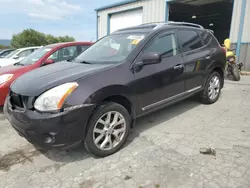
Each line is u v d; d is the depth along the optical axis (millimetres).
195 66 3906
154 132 3328
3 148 2996
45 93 2318
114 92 2635
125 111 2807
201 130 3354
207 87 4391
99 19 15445
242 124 3545
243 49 9125
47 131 2242
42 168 2518
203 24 24328
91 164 2559
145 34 3316
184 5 13930
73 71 2760
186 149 2799
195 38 4098
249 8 8680
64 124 2268
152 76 3098
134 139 3119
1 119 4105
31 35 36156
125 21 13703
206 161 2516
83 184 2215
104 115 2598
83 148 2943
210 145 2879
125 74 2791
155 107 3279
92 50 3760
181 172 2334
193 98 4930
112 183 2209
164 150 2795
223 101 4816
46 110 2242
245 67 9203
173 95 3559
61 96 2270
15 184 2246
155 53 2873
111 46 3518
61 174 2393
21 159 2715
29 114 2297
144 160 2586
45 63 4934
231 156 2602
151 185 2154
